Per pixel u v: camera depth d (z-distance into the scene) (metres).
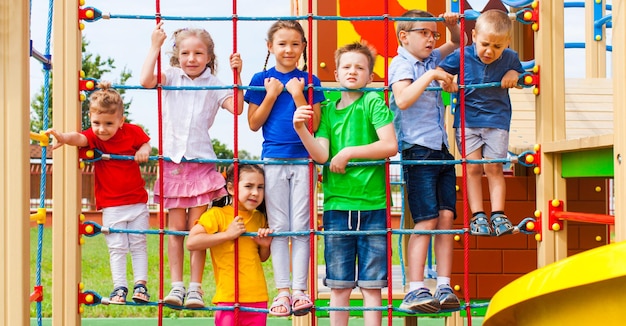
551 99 4.21
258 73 4.23
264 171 4.13
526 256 5.71
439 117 4.34
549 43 4.24
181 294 4.20
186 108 4.27
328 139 4.16
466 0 6.77
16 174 3.36
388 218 4.04
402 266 5.88
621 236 3.06
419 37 4.35
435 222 4.26
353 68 4.05
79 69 4.35
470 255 5.69
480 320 8.69
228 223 4.19
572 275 2.22
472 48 4.48
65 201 4.29
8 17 3.37
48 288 11.41
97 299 4.32
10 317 3.34
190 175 4.26
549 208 4.17
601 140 3.42
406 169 4.31
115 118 4.24
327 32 6.11
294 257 4.12
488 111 4.45
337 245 4.14
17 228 3.35
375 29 6.16
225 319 4.23
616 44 3.12
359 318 8.98
